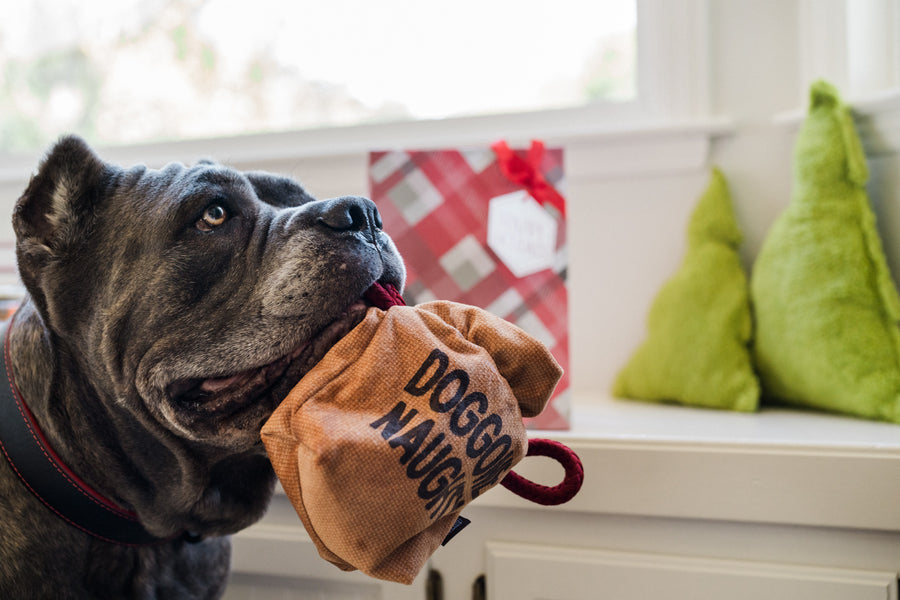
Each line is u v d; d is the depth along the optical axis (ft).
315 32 5.75
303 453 2.01
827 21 4.62
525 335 2.43
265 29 5.85
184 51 6.02
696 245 4.76
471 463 2.12
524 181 4.00
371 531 1.99
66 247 2.77
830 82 4.63
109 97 6.21
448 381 2.15
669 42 4.87
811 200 4.33
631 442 3.55
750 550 3.50
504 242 4.06
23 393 2.88
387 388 2.13
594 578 3.61
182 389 2.60
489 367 2.25
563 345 4.01
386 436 1.99
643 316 5.05
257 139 5.78
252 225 2.79
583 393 5.20
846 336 4.13
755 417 4.27
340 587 3.90
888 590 3.31
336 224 2.61
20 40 6.38
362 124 5.59
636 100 5.17
